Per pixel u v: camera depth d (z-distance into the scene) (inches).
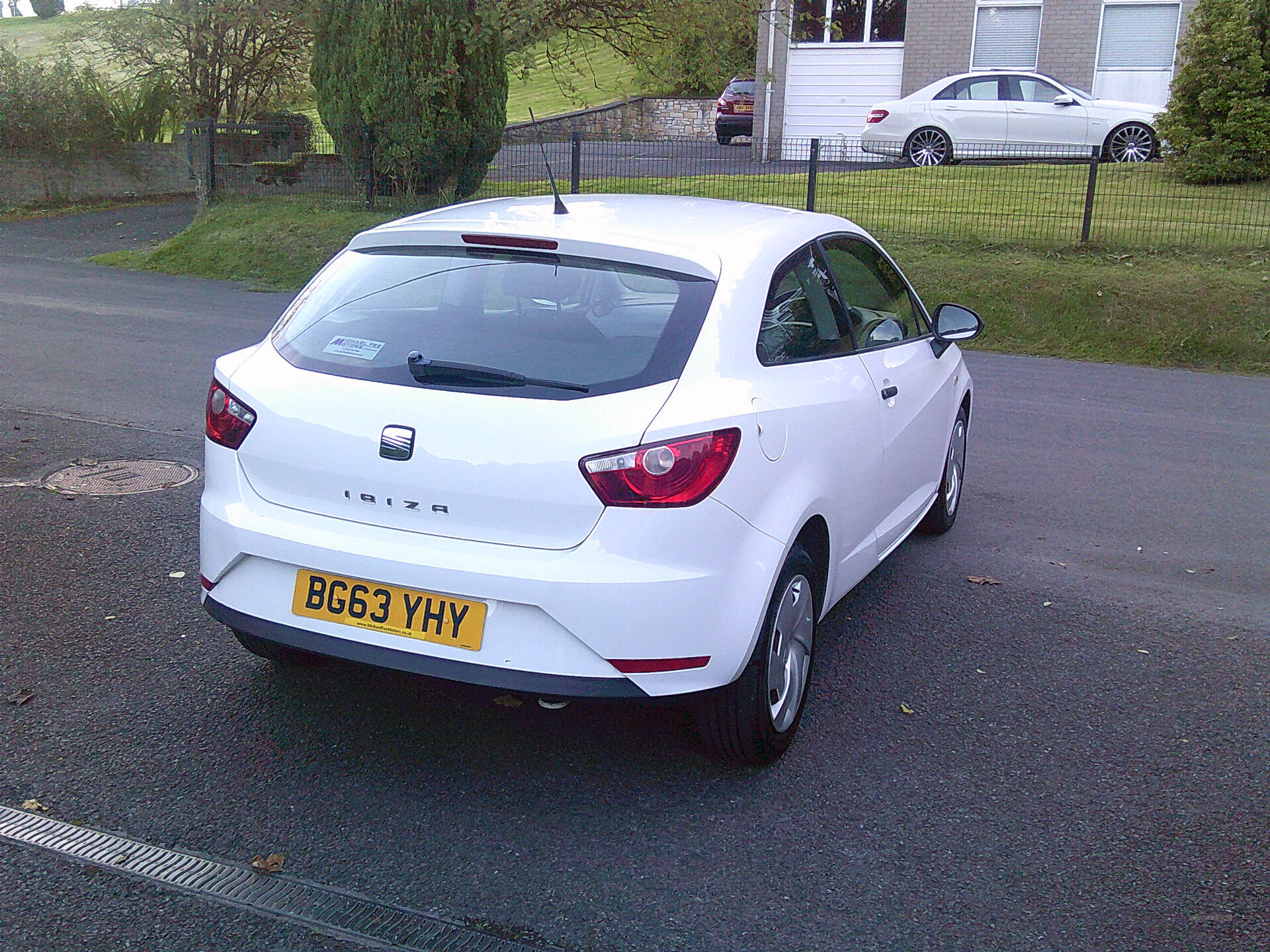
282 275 579.8
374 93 639.1
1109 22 873.5
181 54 940.6
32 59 911.7
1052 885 121.3
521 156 671.8
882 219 590.6
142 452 271.9
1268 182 626.2
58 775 135.8
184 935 109.0
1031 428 334.6
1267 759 149.4
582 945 109.8
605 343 130.6
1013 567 220.5
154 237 703.1
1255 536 241.9
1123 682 171.6
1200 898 119.6
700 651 126.0
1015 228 566.3
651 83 793.6
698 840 127.5
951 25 912.9
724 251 144.5
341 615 130.6
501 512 124.3
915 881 121.3
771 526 134.1
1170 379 418.9
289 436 134.3
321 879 118.3
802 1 964.6
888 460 179.2
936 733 154.2
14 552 206.2
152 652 169.2
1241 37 616.7
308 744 145.0
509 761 142.9
